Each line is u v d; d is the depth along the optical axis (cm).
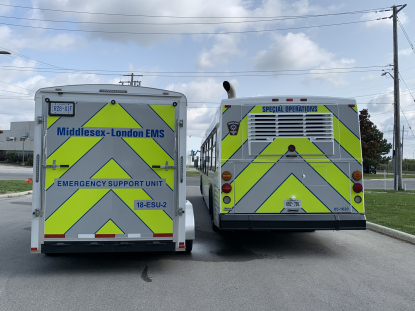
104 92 491
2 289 442
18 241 711
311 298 417
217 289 446
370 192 2003
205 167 1116
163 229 497
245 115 605
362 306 394
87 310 378
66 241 480
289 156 596
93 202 486
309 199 591
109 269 532
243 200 593
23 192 1603
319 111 602
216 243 716
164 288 448
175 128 501
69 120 484
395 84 2323
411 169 8031
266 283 470
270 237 777
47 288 446
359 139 599
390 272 522
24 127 6556
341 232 838
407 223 867
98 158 488
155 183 496
